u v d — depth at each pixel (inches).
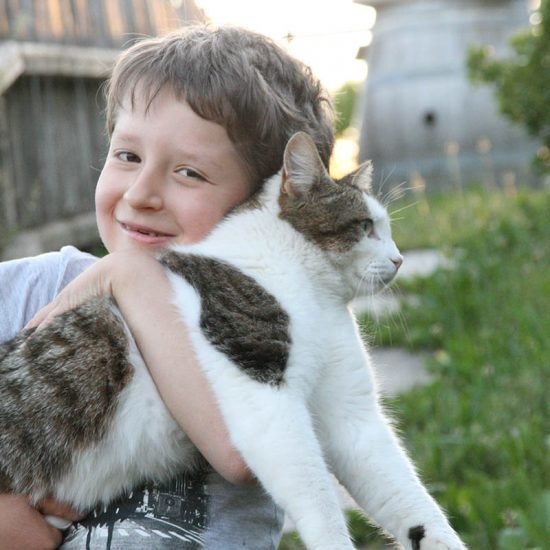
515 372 213.9
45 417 98.6
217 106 105.2
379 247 117.0
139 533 93.2
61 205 325.1
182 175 106.7
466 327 258.2
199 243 107.2
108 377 99.7
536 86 373.4
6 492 97.7
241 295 101.4
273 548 101.7
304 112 117.8
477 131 563.8
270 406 93.7
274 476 92.0
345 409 103.7
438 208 460.8
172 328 97.5
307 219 110.8
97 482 99.2
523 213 389.4
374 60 593.6
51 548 96.7
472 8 567.2
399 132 579.5
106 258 104.5
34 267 113.5
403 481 100.6
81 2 344.8
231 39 112.3
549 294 263.7
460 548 96.8
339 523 92.0
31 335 103.5
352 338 106.9
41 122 313.6
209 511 97.0
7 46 283.9
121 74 109.2
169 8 413.4
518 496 158.1
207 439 93.3
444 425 192.4
